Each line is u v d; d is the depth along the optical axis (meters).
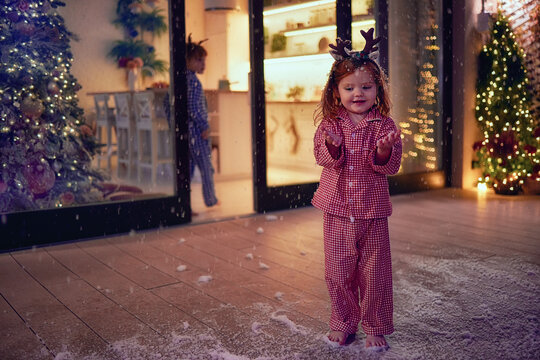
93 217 4.12
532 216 4.76
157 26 7.47
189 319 2.55
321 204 2.19
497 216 4.78
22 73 4.05
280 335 2.36
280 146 5.11
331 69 2.18
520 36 6.11
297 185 5.22
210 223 4.62
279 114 5.06
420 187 6.09
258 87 4.86
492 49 6.05
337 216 2.16
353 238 2.13
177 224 4.54
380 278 2.15
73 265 3.45
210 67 9.67
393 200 5.60
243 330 2.42
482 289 2.90
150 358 2.15
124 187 4.60
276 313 2.61
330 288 2.25
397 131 1.92
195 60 4.99
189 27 9.49
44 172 4.07
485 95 6.10
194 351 2.21
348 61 2.09
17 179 3.94
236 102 7.25
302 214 4.96
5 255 3.69
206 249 3.80
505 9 6.15
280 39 4.95
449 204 5.35
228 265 3.42
